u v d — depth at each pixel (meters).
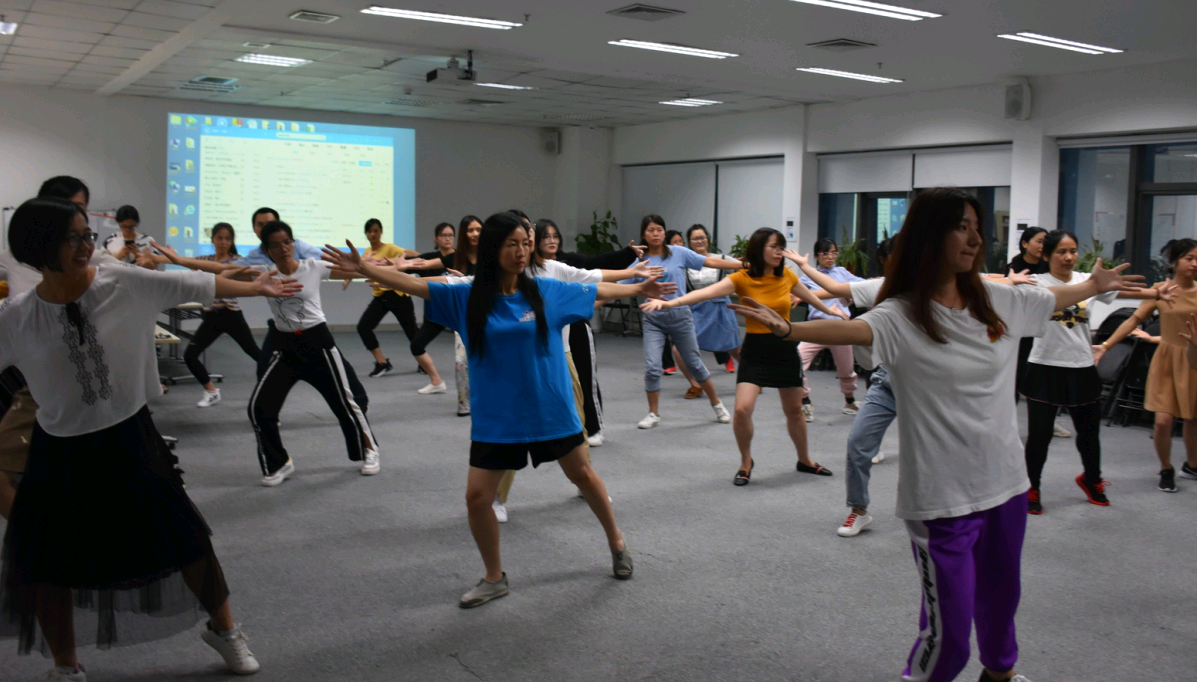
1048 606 3.19
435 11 6.77
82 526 2.30
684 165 13.33
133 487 2.33
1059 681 2.63
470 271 4.85
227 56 8.68
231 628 2.62
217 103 11.88
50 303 2.24
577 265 5.12
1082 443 4.44
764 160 12.12
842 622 3.03
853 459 3.89
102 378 2.28
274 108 12.23
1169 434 4.72
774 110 11.69
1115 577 3.48
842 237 11.42
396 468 5.14
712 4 6.40
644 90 10.43
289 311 4.57
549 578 3.42
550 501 4.46
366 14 6.89
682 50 8.09
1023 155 9.20
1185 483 4.91
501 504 4.07
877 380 3.90
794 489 4.71
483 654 2.78
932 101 9.98
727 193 12.71
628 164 14.19
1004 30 6.96
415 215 13.40
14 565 2.34
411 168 13.24
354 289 13.29
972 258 2.03
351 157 12.79
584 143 14.09
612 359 10.18
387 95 11.13
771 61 8.49
